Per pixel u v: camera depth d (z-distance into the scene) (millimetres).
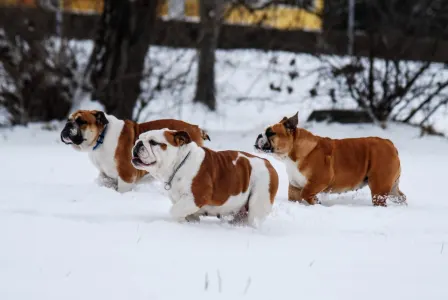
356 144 10398
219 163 7875
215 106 22906
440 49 20312
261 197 8039
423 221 8844
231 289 5590
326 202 10570
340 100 21219
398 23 21547
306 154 9992
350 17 23672
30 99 19078
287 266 6320
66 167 12852
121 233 7094
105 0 18797
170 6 25016
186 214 7703
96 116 9883
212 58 22812
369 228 8383
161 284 5629
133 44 18578
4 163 13109
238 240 7203
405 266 6512
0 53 18547
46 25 20297
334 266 6414
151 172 7746
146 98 20312
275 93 23609
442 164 14500
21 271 5820
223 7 22922
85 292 5391
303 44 22922
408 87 18781
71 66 19109
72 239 6805
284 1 23891
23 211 8141
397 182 10578
